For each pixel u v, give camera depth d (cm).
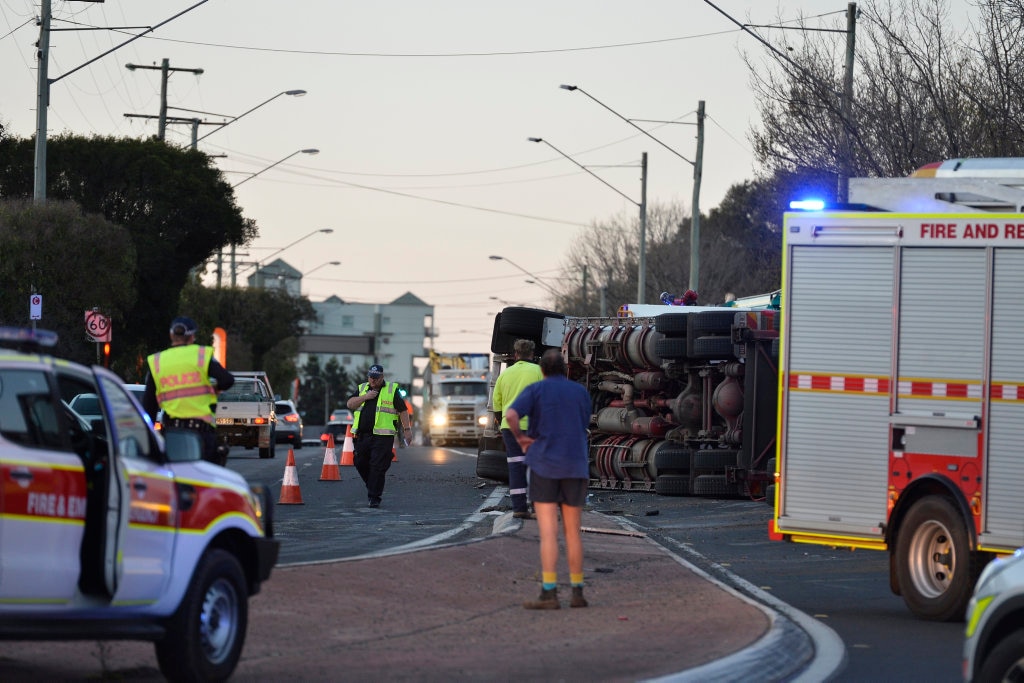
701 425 6338
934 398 3139
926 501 3111
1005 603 1819
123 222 13500
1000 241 3100
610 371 7044
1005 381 3075
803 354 3269
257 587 2311
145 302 13675
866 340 3212
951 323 3134
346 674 2253
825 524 3241
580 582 2998
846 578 3800
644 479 6544
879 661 2575
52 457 1920
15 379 1928
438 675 2258
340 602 2853
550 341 6738
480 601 3027
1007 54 7388
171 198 13550
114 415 2045
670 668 2322
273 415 9894
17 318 9288
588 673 2281
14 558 1836
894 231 3192
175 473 2127
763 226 12725
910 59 8181
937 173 3369
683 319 6216
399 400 5578
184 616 2095
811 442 3259
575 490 2998
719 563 4094
